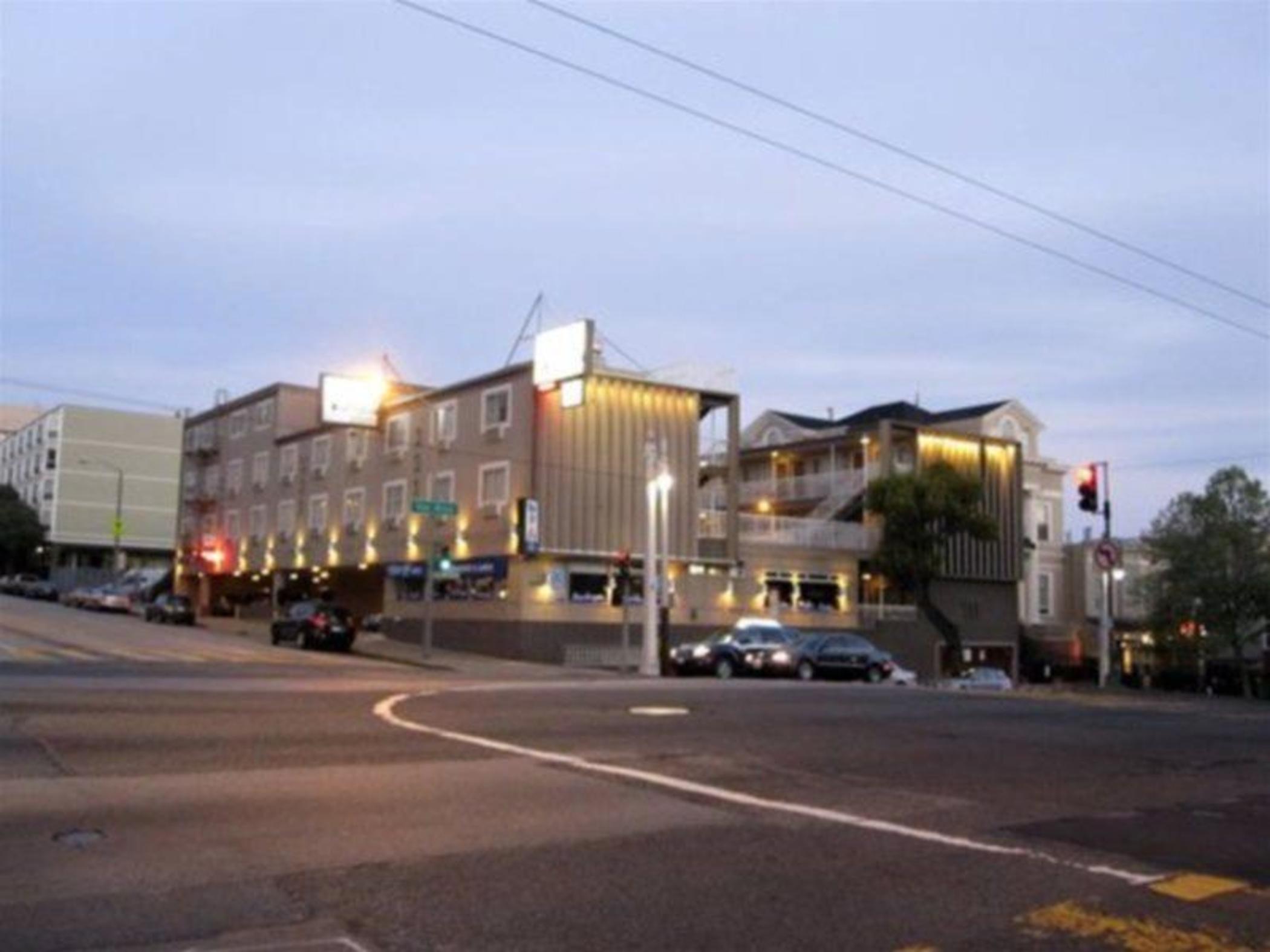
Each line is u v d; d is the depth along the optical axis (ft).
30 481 339.36
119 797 31.32
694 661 124.16
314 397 216.33
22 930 20.56
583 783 35.99
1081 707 70.18
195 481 243.81
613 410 150.51
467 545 153.89
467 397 158.71
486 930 21.26
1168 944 21.38
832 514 180.55
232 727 45.16
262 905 22.33
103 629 155.74
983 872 26.37
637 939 20.94
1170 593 164.96
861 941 21.20
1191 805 36.06
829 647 126.21
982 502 175.83
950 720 58.65
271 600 214.28
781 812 32.60
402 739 44.14
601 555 147.43
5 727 43.09
